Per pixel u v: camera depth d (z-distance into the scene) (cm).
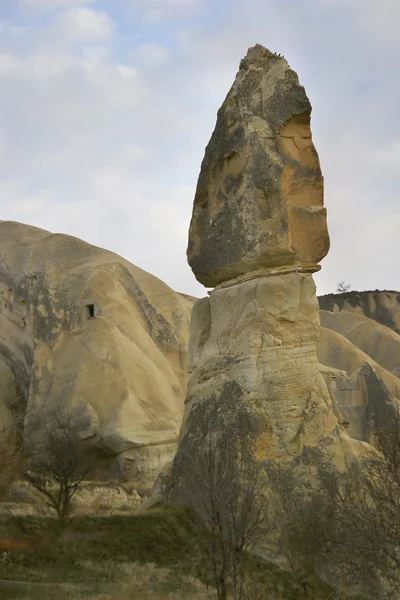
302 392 2070
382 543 1616
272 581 1761
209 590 1691
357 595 1695
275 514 1877
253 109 2217
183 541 1895
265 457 2002
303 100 2152
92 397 3806
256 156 2145
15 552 1825
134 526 1950
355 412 4100
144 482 3322
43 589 1661
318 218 2131
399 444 1794
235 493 1745
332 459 2000
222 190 2245
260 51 2270
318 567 1775
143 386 3916
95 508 2227
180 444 2162
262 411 2033
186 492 2027
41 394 3962
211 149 2291
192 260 2303
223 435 2011
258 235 2111
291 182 2125
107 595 1638
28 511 2094
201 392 2166
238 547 1592
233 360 2116
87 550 1873
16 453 3519
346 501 1761
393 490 1708
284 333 2094
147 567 1812
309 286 2120
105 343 4050
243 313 2127
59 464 2466
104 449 3619
